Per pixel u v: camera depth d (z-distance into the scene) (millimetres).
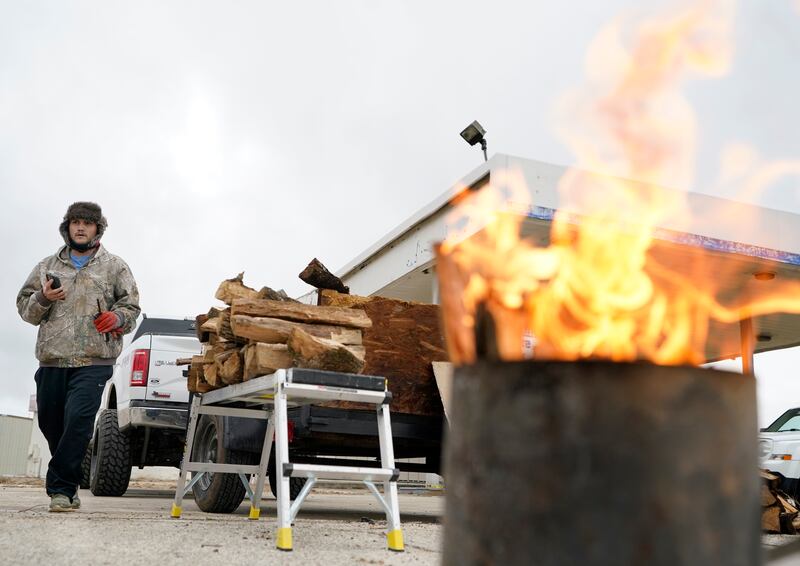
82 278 4379
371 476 3346
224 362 4047
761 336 12406
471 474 1316
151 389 7031
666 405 1216
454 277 1490
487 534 1271
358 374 3732
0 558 2600
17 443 18219
